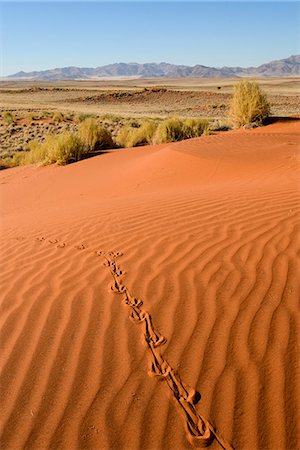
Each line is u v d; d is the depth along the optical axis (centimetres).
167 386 270
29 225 675
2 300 390
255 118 1928
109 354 302
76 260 471
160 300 363
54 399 265
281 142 1298
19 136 2962
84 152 1809
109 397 265
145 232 535
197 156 1144
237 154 1141
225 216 560
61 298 383
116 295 380
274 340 299
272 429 237
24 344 319
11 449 234
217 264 416
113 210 679
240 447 230
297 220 512
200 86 13275
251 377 271
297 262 400
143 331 324
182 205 643
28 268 462
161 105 7106
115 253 478
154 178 1059
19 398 267
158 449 230
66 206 883
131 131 2328
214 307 344
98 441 236
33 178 1493
